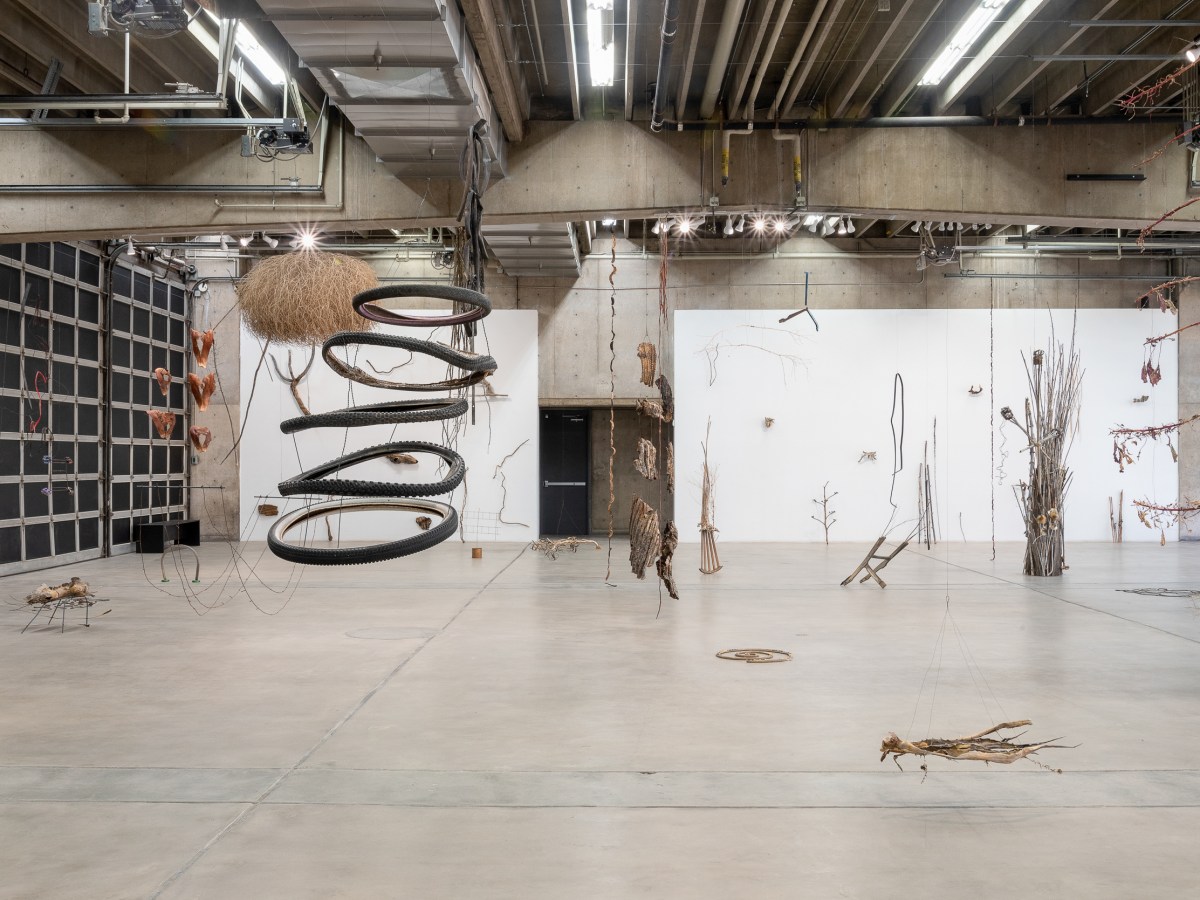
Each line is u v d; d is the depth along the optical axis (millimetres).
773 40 8281
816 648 6977
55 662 6586
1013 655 6715
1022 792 3898
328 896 2945
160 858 3240
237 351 16938
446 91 7449
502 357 16156
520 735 4727
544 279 17078
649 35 8875
